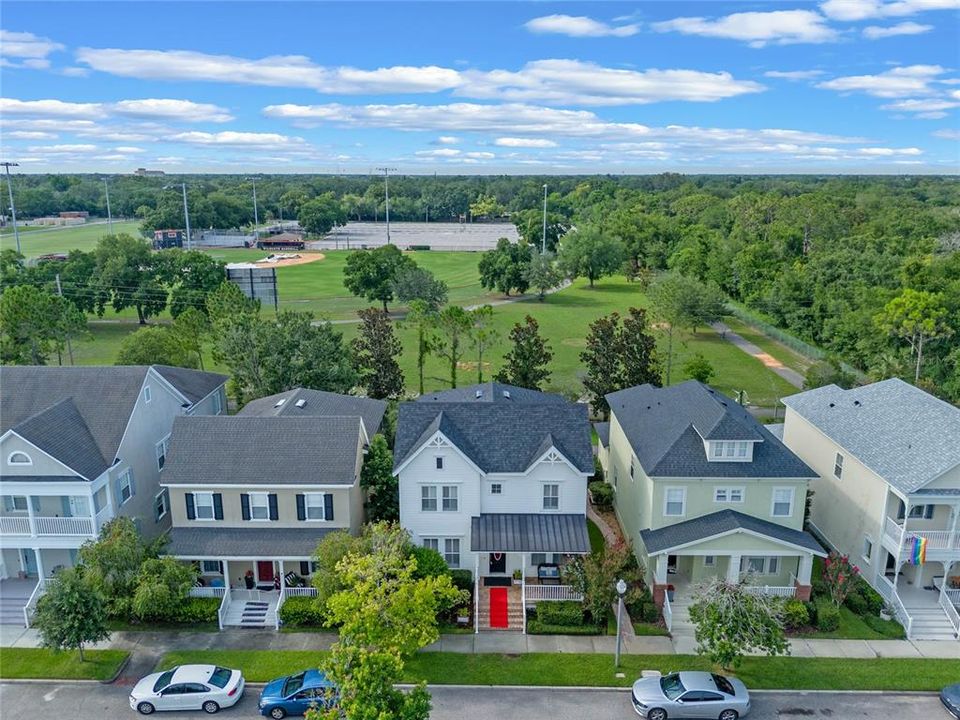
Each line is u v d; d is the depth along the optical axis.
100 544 33.72
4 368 41.62
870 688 30.42
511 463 37.69
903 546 34.59
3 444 35.31
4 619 35.22
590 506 46.94
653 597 36.03
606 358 60.31
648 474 35.88
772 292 99.81
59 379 41.19
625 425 43.16
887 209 151.25
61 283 98.94
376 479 38.97
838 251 104.25
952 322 70.44
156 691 28.84
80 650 31.89
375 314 64.75
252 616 35.41
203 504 37.19
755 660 32.22
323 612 33.66
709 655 30.22
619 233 149.12
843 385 60.56
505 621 35.00
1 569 38.16
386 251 110.50
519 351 61.97
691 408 40.03
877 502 36.75
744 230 140.25
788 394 71.12
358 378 61.44
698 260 124.12
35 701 29.67
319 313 107.19
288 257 169.88
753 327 103.00
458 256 178.50
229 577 37.53
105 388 40.75
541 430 38.97
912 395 41.34
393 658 23.14
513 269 123.12
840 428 41.72
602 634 34.25
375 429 45.50
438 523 37.84
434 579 33.97
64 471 35.69
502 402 41.59
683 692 28.56
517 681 30.77
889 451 37.34
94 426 39.00
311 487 36.56
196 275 101.62
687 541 34.84
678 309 90.62
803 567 35.47
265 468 37.03
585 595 34.06
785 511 36.84
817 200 136.75
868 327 78.44
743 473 36.00
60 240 183.12
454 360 68.56
